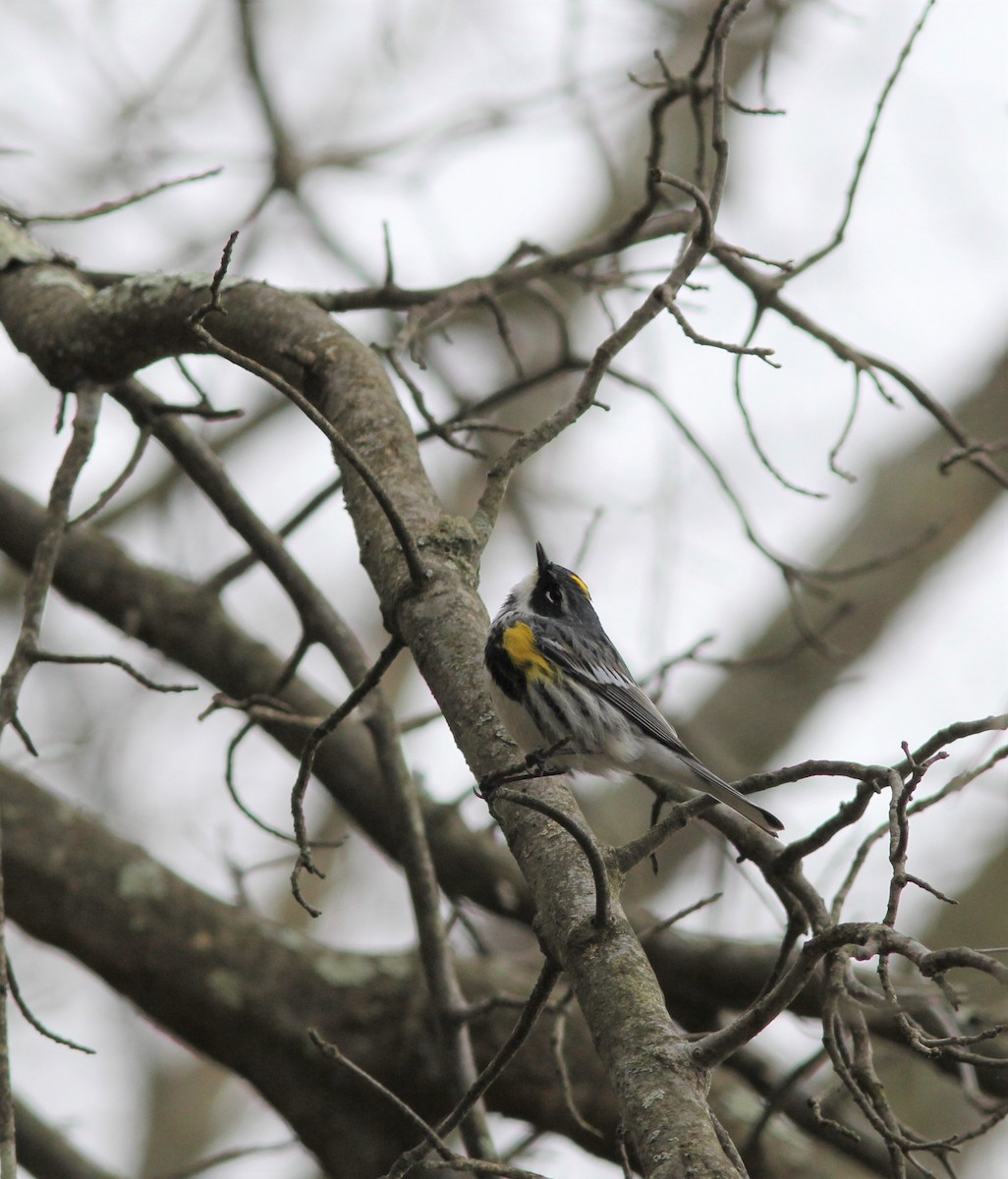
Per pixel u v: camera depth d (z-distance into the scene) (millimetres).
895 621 21750
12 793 12477
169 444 11508
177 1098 20125
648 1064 6035
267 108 15445
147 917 12078
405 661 21547
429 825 13234
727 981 11938
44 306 10773
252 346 9969
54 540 9234
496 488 8711
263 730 13758
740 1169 6145
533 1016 6910
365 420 9195
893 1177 6879
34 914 11953
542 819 7270
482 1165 6773
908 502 22750
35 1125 12820
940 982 5711
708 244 8312
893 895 5883
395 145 16688
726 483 13094
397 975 12188
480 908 13320
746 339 11547
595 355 8555
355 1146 11664
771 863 7969
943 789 8477
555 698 10312
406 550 7855
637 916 12461
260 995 11938
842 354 11414
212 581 13891
